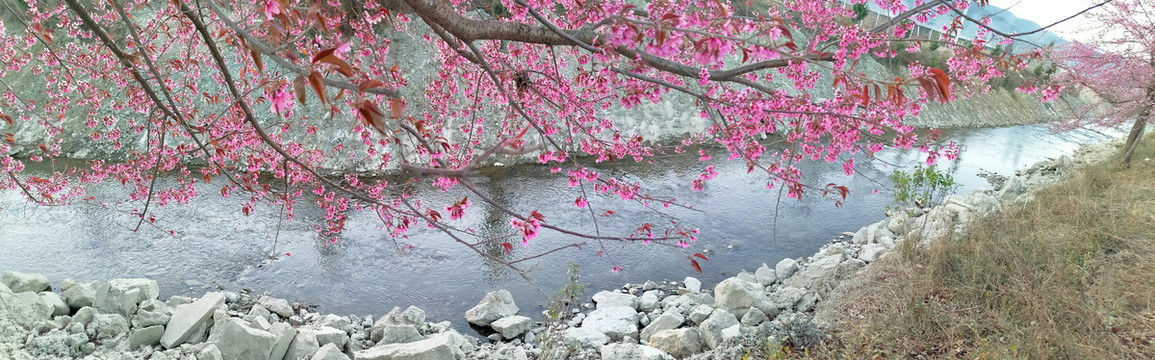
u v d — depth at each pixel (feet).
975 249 23.88
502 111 55.93
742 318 24.45
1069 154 82.28
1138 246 23.95
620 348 22.47
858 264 30.07
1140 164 43.86
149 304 23.21
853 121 12.07
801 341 20.62
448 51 21.45
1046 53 12.94
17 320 20.95
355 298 29.73
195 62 22.65
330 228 22.27
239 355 20.94
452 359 21.59
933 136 14.98
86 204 38.73
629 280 32.78
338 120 51.60
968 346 18.70
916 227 36.78
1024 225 27.53
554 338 24.27
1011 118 119.65
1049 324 18.02
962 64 13.66
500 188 46.75
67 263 31.35
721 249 37.37
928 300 21.68
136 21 41.91
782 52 8.73
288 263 32.86
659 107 67.46
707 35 8.07
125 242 33.96
